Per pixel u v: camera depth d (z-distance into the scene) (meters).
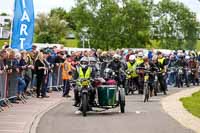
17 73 23.41
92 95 20.11
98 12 99.81
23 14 23.78
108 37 99.12
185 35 117.12
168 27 115.44
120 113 20.73
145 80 26.36
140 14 99.56
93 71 20.20
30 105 22.89
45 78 26.41
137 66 30.80
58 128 16.30
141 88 30.81
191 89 36.06
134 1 99.31
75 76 20.25
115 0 100.12
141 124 17.33
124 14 99.62
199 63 41.88
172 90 34.88
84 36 100.50
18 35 23.81
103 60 31.83
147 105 24.08
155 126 16.84
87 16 99.62
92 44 99.62
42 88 26.53
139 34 99.00
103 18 99.56
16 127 16.44
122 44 99.38
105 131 15.69
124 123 17.61
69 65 27.73
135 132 15.50
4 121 17.81
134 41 99.62
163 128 16.38
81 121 18.14
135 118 19.03
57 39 115.31
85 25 99.88
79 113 20.55
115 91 20.45
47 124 17.25
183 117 19.34
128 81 30.47
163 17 115.75
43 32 115.12
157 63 30.70
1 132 15.35
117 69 26.28
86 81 19.88
